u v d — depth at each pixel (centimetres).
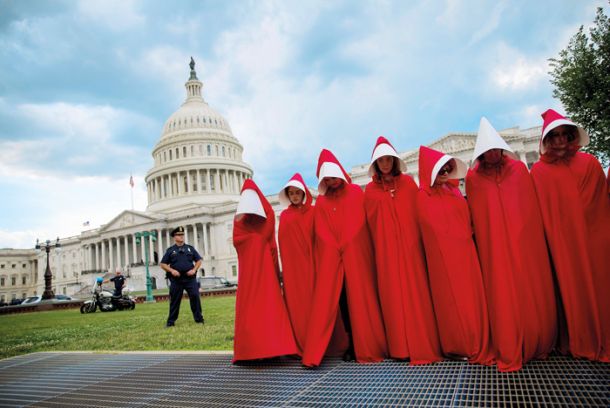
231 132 11012
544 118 475
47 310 3381
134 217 9244
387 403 356
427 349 460
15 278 12019
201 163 9531
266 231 582
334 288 507
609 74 1620
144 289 7681
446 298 459
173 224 8956
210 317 1325
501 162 465
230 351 639
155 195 10019
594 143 1678
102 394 466
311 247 562
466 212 476
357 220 521
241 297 556
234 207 8575
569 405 317
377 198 513
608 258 439
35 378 570
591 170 453
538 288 429
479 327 445
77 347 888
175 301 1139
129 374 548
